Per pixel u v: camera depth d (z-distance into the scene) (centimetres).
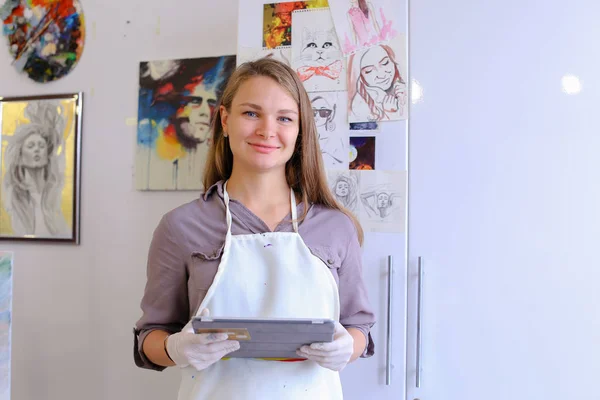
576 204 129
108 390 191
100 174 195
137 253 190
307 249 111
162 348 105
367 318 121
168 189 186
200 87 185
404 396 136
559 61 132
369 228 139
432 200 136
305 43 144
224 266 108
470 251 134
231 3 185
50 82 201
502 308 132
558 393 129
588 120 130
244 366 107
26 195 200
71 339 196
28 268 201
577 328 128
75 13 199
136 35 193
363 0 142
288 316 106
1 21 204
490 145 134
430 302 135
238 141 111
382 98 139
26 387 199
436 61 138
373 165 139
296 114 114
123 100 194
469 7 136
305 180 120
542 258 131
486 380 132
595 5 130
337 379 117
